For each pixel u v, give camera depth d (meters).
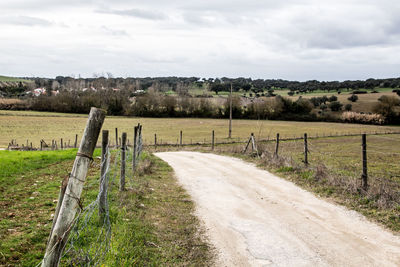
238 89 172.38
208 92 143.00
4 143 51.56
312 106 102.50
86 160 3.55
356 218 8.46
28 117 90.12
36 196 9.11
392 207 8.75
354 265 5.89
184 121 90.56
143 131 69.31
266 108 99.94
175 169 17.25
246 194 11.38
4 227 6.40
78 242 5.64
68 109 108.50
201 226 7.98
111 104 105.75
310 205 9.77
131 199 9.22
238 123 87.50
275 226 8.03
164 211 8.90
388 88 158.00
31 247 5.51
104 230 6.32
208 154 26.59
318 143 47.31
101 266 4.68
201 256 6.23
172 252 6.22
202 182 13.61
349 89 168.62
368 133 65.88
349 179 11.12
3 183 10.79
